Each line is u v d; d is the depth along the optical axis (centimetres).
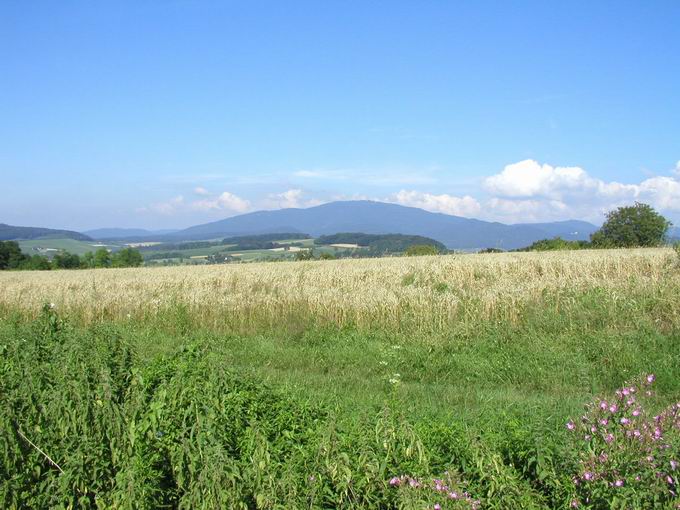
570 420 532
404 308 1412
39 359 747
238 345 1334
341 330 1405
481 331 1206
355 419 606
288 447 550
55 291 2133
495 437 550
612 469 451
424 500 452
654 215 5375
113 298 1878
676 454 455
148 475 504
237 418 570
